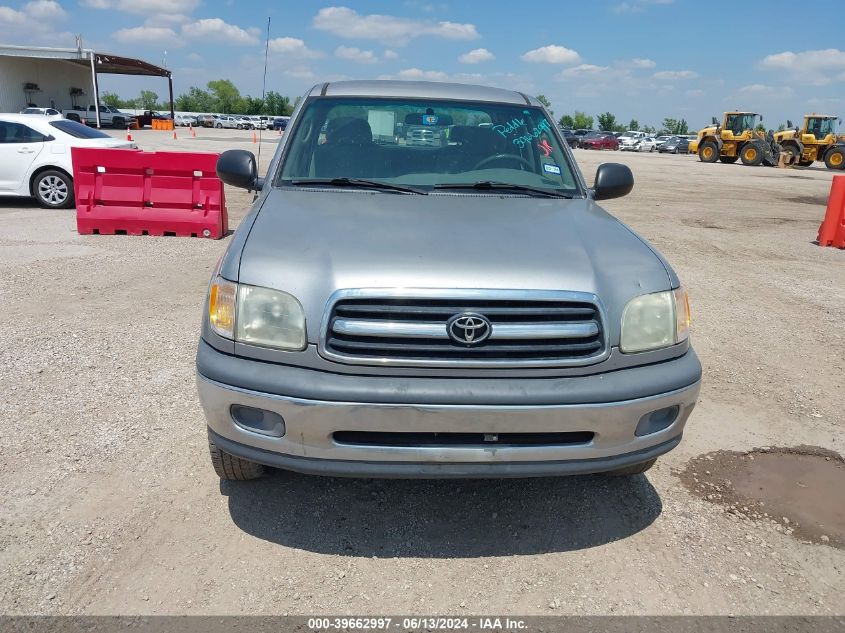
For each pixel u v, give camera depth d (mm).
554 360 2582
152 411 3967
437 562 2801
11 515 2951
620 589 2678
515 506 3211
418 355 2533
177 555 2771
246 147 27047
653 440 2752
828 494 3393
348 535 2947
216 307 2709
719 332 5891
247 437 2633
